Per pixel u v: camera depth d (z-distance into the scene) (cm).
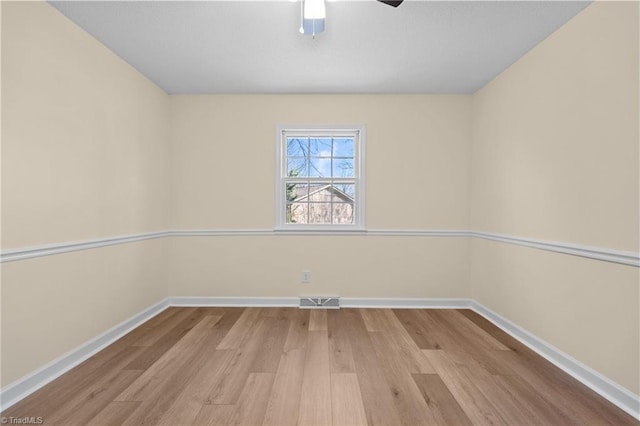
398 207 362
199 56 275
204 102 362
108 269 261
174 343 260
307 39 248
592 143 200
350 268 363
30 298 192
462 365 224
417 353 243
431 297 363
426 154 361
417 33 239
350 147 373
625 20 178
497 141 309
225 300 364
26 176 189
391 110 360
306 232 362
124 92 281
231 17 220
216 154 362
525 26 228
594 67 198
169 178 362
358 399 183
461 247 363
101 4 204
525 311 265
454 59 279
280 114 361
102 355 238
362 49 263
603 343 192
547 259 239
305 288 364
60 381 201
